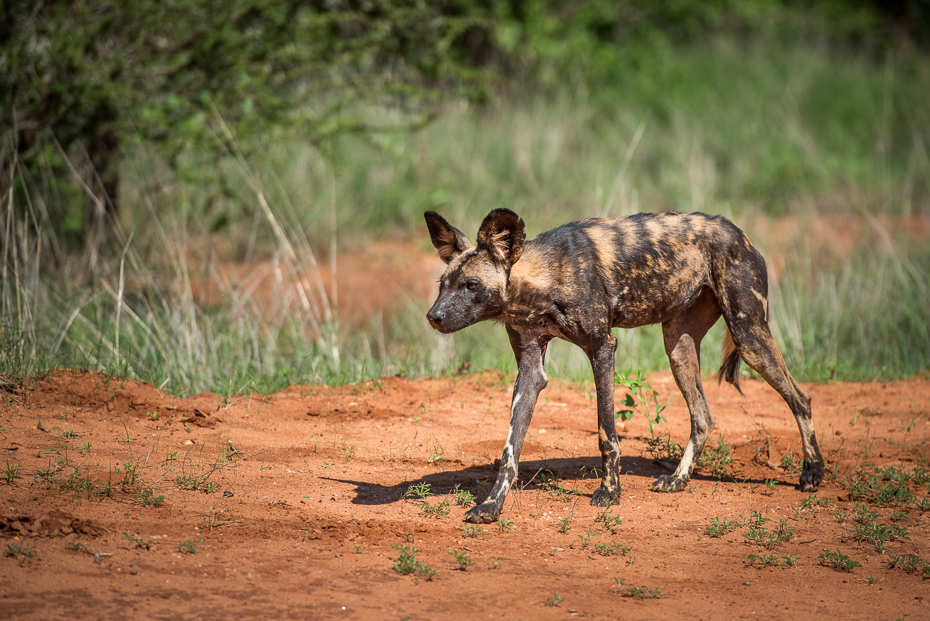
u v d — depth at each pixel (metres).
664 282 10.21
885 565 8.52
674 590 7.77
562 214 28.67
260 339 16.16
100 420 11.24
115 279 16.39
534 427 12.88
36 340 13.22
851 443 12.68
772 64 40.78
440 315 9.19
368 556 8.05
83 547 7.55
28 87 17.83
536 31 36.41
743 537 9.11
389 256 26.48
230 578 7.37
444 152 30.72
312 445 11.32
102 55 19.05
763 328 10.58
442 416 13.12
